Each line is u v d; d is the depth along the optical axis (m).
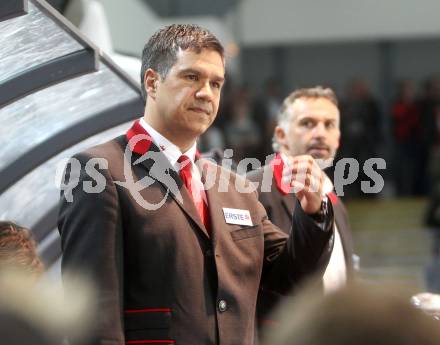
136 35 14.72
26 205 7.02
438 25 29.75
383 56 30.94
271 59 30.72
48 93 6.27
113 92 6.44
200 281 4.91
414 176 26.12
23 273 4.80
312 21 29.95
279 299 5.99
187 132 5.11
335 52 30.83
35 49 5.64
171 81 5.04
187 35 5.08
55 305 4.30
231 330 4.92
